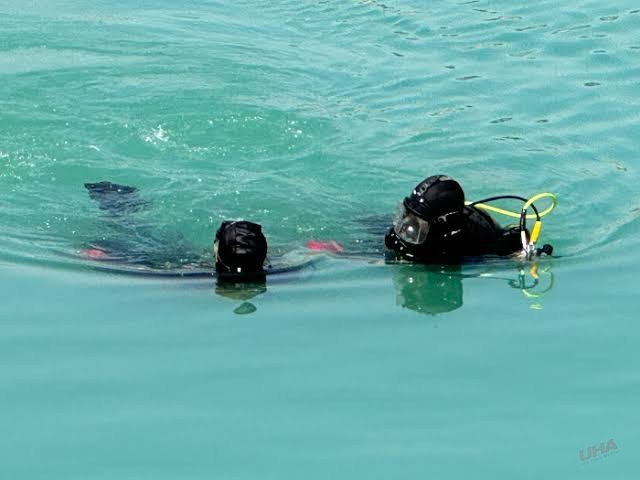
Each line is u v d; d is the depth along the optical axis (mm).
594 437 7156
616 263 10312
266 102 14508
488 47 16281
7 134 13484
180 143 13477
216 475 6742
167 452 7004
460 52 16172
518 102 14492
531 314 9180
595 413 7465
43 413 7539
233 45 16562
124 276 10125
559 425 7301
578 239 11039
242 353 8453
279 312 9273
